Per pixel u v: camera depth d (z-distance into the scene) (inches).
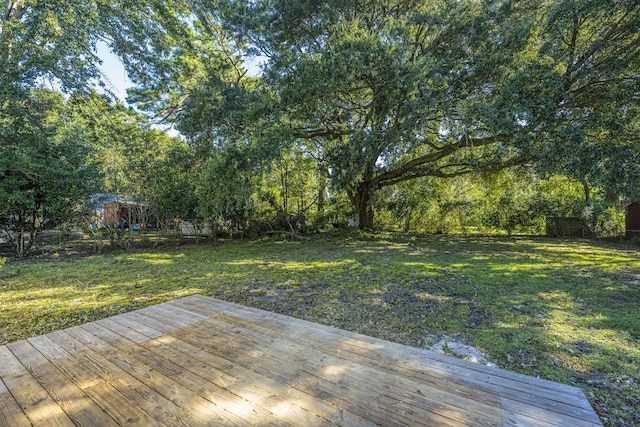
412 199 517.7
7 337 113.7
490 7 268.2
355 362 76.6
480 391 64.0
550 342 102.4
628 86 231.5
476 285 174.9
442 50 287.3
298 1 303.6
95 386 66.6
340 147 306.7
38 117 319.6
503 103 247.1
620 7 221.0
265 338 91.7
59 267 252.8
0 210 281.9
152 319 109.0
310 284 182.5
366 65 256.8
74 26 308.3
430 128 324.2
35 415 56.9
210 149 330.6
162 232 412.2
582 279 187.2
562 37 252.8
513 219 467.2
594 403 71.9
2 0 305.7
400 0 335.6
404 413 56.8
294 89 270.4
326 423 54.0
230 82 376.2
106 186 354.6
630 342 102.2
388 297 154.5
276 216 477.1
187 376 70.4
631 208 372.5
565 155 244.8
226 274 214.5
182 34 373.4
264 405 59.3
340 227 551.5
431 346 100.9
